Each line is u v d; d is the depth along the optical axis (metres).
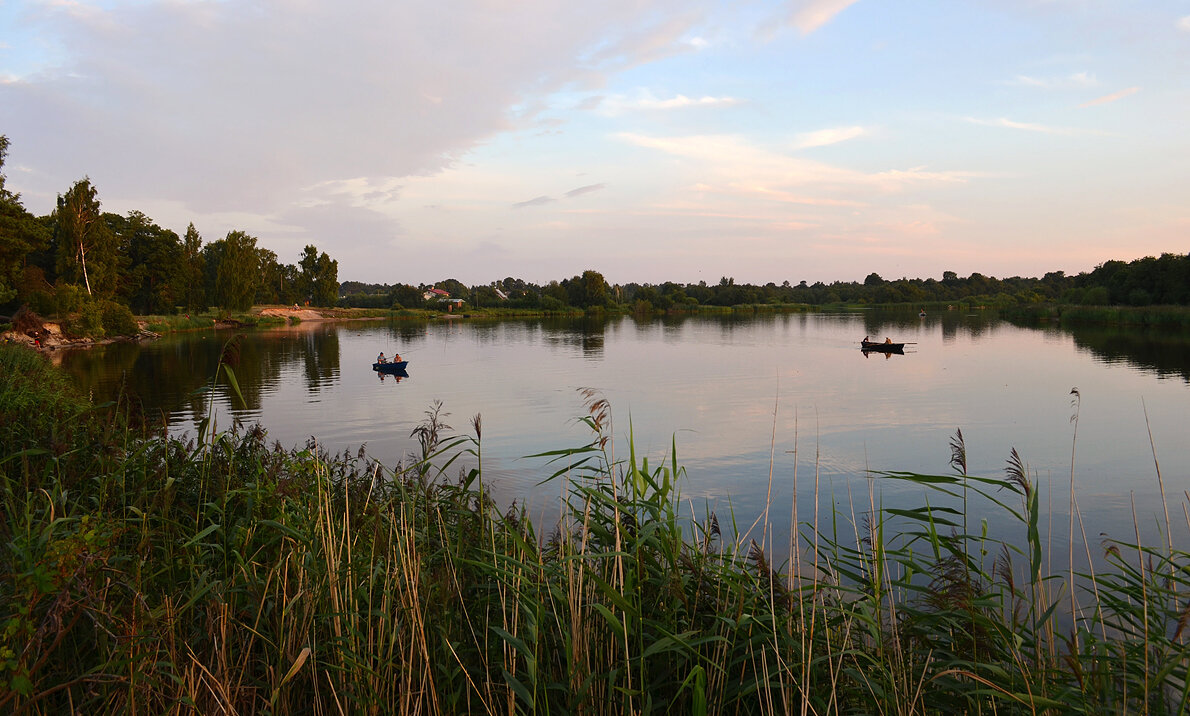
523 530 4.63
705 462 13.44
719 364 35.38
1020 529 9.09
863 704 3.21
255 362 37.62
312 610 3.31
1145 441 15.21
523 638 3.24
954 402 21.47
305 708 3.17
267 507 4.72
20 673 2.09
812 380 27.92
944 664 3.13
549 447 15.05
